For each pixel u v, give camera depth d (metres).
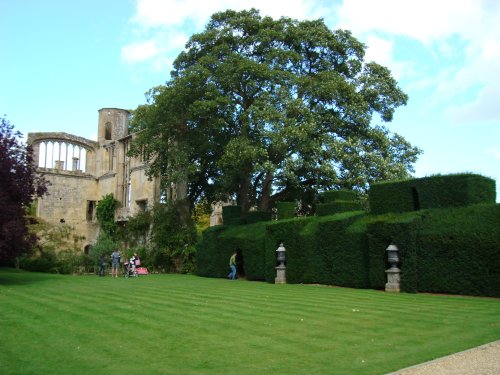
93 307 12.79
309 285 21.72
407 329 9.65
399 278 18.05
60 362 7.17
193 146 31.78
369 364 7.04
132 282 23.02
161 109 30.47
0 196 20.67
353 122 30.48
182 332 9.37
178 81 29.34
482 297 15.80
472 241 16.41
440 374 6.59
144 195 41.84
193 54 32.56
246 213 32.81
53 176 47.66
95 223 48.25
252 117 28.00
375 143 30.94
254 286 20.94
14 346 8.20
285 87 28.91
